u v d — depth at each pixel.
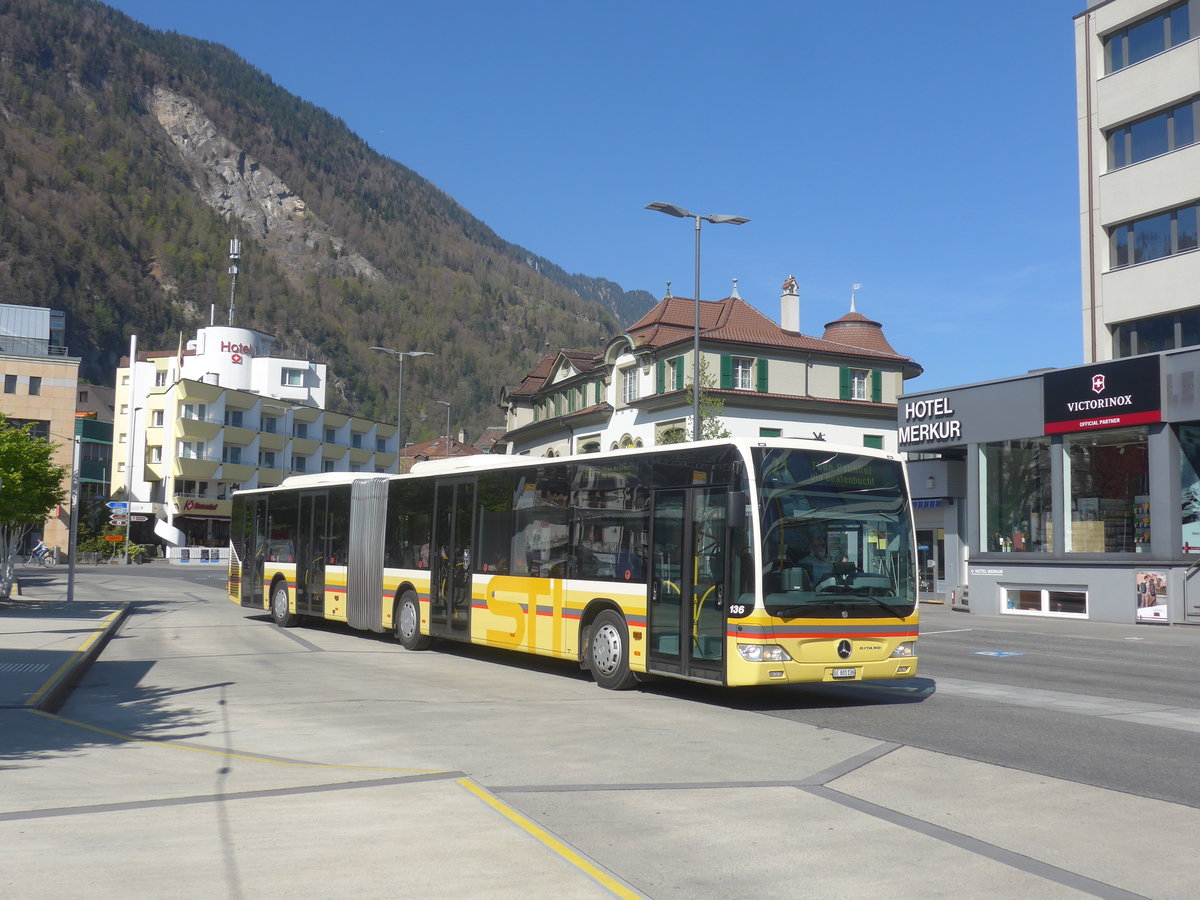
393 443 111.25
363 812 6.95
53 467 34.88
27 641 19.23
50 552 72.75
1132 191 34.00
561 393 64.94
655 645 13.28
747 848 6.32
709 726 10.94
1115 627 27.19
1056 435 31.47
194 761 8.87
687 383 51.22
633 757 9.17
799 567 12.29
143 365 89.25
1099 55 35.34
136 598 35.78
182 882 5.41
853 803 7.47
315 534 22.83
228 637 21.55
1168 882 5.73
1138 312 33.69
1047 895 5.50
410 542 19.19
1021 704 12.74
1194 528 28.34
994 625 27.70
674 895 5.47
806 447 12.69
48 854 5.90
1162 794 7.79
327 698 12.86
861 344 59.91
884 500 13.06
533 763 8.88
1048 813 7.21
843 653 12.35
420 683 14.39
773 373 52.78
